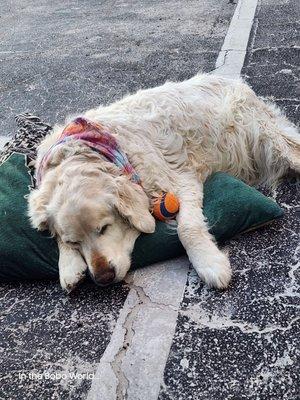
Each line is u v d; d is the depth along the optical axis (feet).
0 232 3.59
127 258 3.42
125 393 2.77
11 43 8.54
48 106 6.21
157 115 3.99
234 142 4.19
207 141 4.13
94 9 9.62
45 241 3.59
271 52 6.53
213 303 3.19
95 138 3.61
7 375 3.01
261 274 3.33
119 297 3.37
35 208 3.51
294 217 3.76
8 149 4.52
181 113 4.06
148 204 3.62
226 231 3.55
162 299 3.29
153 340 3.03
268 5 8.18
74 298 3.44
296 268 3.33
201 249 3.38
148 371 2.86
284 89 5.57
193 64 6.62
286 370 2.73
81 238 3.36
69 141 3.62
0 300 3.56
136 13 8.98
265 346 2.87
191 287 3.34
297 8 7.85
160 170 3.80
